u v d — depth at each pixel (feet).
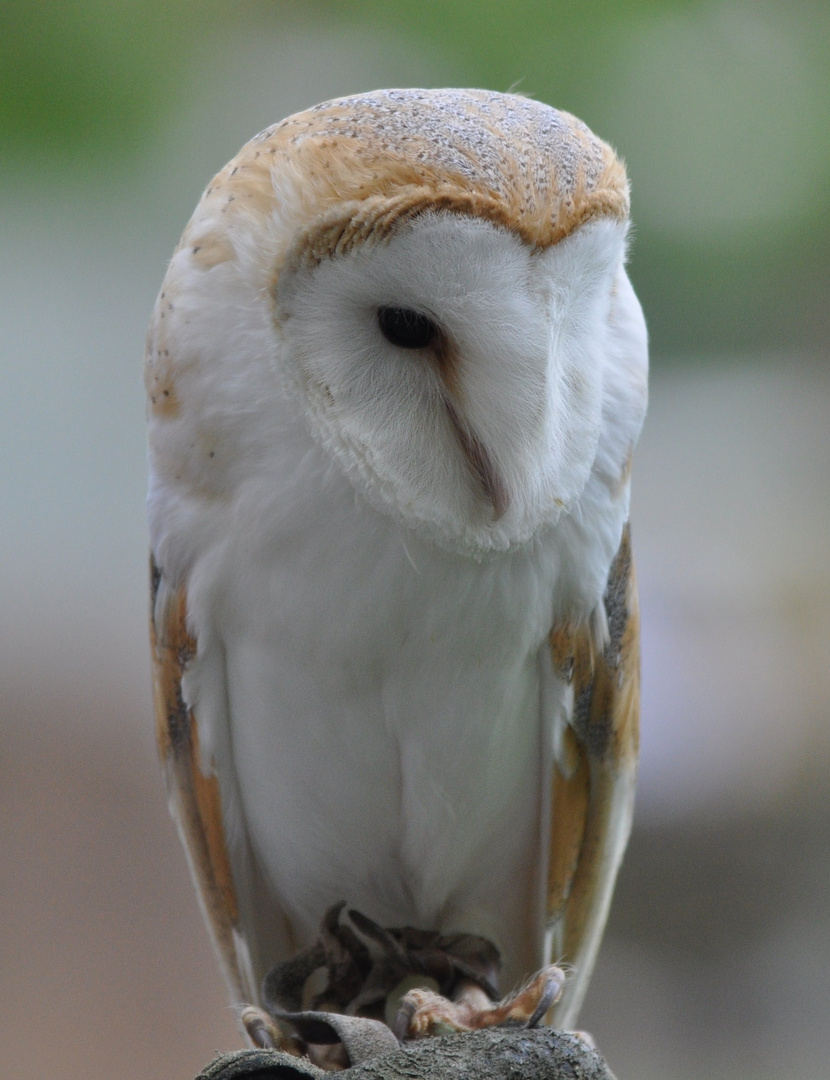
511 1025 14.87
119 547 60.23
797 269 52.42
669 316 55.01
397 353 14.61
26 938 37.40
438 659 15.79
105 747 46.55
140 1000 36.76
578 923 17.97
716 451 59.41
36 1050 34.22
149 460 16.47
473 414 14.43
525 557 15.43
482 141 13.66
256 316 14.60
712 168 46.47
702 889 43.04
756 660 47.85
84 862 40.93
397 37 33.86
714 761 45.19
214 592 16.06
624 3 33.45
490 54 33.32
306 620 15.58
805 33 44.55
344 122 14.06
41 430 61.16
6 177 32.99
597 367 15.21
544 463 14.69
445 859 17.61
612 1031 40.55
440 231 13.47
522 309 13.96
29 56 30.66
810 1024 40.06
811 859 43.73
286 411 14.66
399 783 17.02
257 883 18.21
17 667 51.13
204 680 16.71
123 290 58.80
